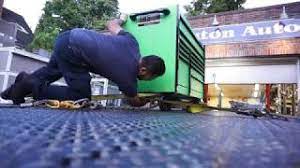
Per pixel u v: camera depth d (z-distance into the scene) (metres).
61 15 20.53
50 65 2.20
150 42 2.37
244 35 7.69
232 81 7.89
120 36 2.05
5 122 0.84
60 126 0.80
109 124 0.94
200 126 1.01
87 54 1.88
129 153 0.41
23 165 0.32
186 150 0.46
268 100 7.65
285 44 7.21
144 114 1.81
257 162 0.39
